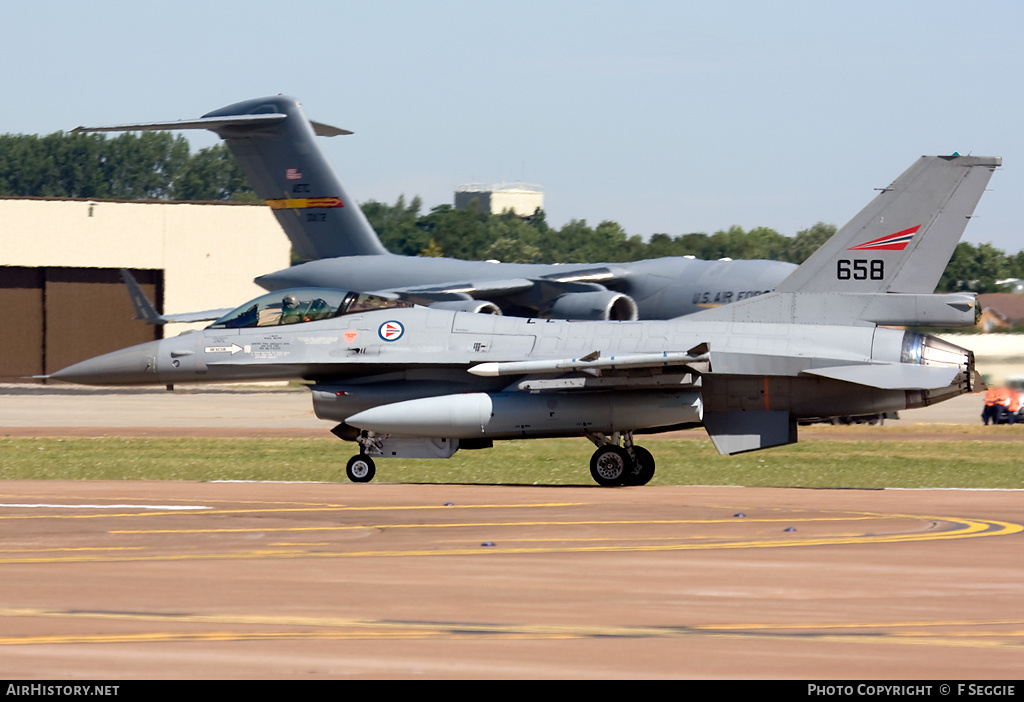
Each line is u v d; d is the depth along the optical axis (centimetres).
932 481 7162
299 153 14625
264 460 8588
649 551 4034
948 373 6756
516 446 9688
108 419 13588
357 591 3281
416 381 7481
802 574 3556
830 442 10050
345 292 7781
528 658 2489
